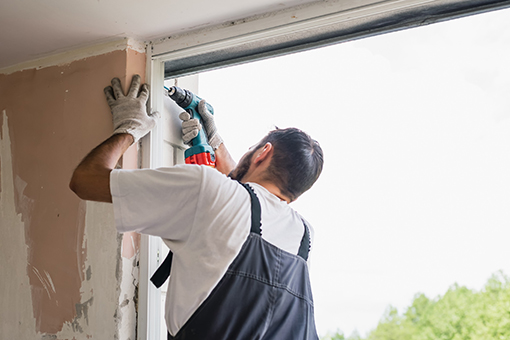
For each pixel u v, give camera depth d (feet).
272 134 4.37
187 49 4.60
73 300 4.42
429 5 3.73
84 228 4.50
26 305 4.73
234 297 2.95
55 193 4.79
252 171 4.26
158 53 4.75
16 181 5.12
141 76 4.76
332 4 3.91
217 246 2.99
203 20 4.35
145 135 4.60
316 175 4.20
